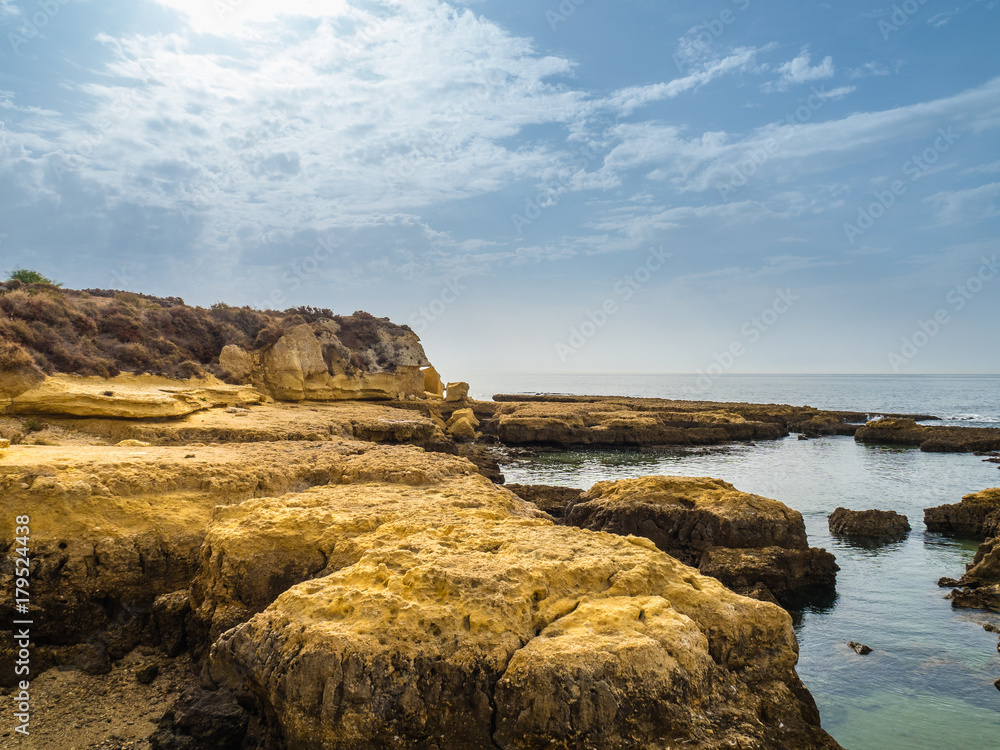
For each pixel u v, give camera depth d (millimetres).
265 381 51500
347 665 9766
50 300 39688
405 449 26656
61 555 15641
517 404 89375
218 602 14094
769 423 79812
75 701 13547
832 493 39969
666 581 12125
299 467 21125
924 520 30281
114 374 36688
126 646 15188
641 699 9562
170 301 58188
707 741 9469
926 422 96000
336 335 62906
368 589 11094
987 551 22922
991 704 15000
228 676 12586
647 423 69875
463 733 9633
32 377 29359
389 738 9547
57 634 15172
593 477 47844
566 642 9984
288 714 9859
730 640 11227
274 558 14398
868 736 13812
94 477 17109
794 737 10188
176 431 30109
